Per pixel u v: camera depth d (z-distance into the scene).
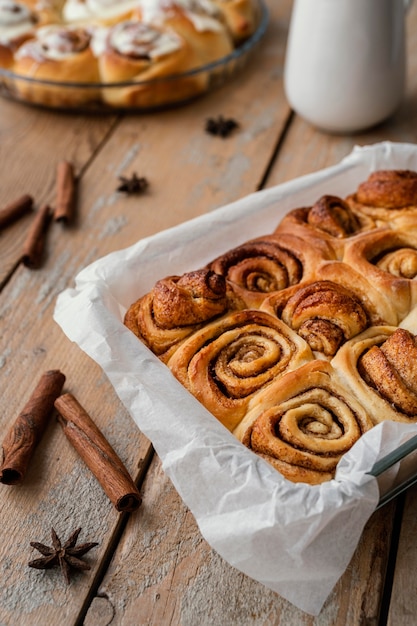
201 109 0.97
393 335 0.62
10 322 0.76
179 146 0.92
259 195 0.75
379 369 0.61
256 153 0.91
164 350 0.64
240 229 0.73
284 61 1.03
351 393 0.61
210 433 0.58
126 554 0.60
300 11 0.88
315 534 0.54
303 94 0.90
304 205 0.76
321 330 0.64
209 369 0.62
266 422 0.59
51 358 0.72
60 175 0.88
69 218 0.84
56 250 0.82
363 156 0.78
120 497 0.61
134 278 0.69
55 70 0.94
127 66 0.93
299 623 0.57
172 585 0.59
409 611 0.58
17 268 0.81
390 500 0.62
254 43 1.00
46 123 0.96
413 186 0.72
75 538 0.61
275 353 0.63
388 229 0.71
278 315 0.66
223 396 0.61
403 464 0.58
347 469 0.56
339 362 0.62
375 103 0.89
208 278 0.65
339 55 0.86
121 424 0.68
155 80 0.93
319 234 0.71
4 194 0.88
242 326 0.65
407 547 0.60
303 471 0.57
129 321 0.66
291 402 0.60
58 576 0.60
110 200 0.87
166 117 0.96
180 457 0.57
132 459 0.65
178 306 0.64
